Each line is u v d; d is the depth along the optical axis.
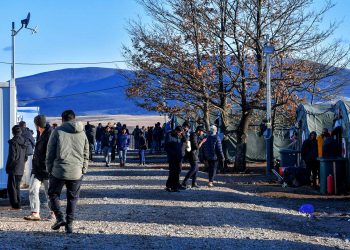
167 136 17.64
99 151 40.66
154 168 27.36
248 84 26.77
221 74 26.77
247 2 26.20
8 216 12.27
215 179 22.66
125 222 11.69
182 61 26.59
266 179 23.00
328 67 26.66
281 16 26.34
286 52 26.48
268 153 23.80
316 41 26.62
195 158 18.45
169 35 27.02
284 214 13.70
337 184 18.64
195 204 14.76
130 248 9.15
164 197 16.14
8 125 15.61
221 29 26.44
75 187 10.09
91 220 11.82
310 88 26.95
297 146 26.03
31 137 15.16
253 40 26.34
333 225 12.52
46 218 11.76
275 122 29.14
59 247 8.99
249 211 13.81
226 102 27.61
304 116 24.73
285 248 9.57
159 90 27.72
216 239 10.13
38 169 11.51
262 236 10.62
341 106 19.86
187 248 9.32
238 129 26.69
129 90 28.23
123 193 17.00
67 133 9.95
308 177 20.50
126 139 28.52
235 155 27.36
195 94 26.94
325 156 19.25
